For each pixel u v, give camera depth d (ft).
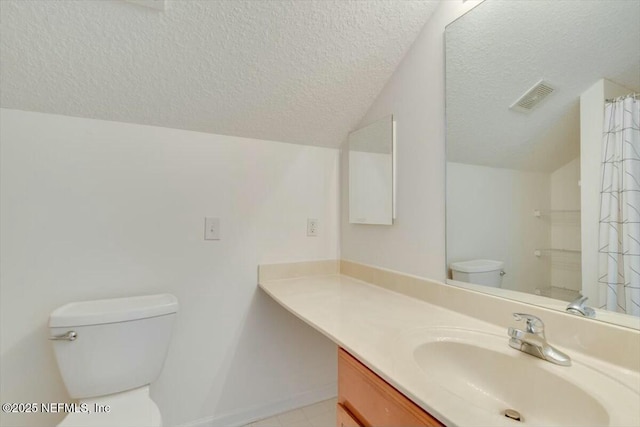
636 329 2.39
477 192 3.65
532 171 3.14
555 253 2.95
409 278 4.51
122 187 4.52
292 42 4.17
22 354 4.02
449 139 3.98
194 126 4.93
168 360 4.82
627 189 2.50
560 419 2.26
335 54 4.45
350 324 3.36
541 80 3.10
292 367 5.82
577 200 2.81
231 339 5.30
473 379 2.80
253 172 5.48
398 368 2.38
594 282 2.68
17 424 4.00
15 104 3.93
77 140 4.27
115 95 4.19
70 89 3.97
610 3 2.61
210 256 5.13
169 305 4.21
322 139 5.98
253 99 4.79
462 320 3.51
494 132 3.49
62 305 4.19
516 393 2.56
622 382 2.22
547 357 2.52
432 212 4.20
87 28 3.47
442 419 1.84
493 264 3.45
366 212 5.45
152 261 4.72
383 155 5.08
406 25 4.33
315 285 5.32
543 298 3.02
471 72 3.74
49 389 4.12
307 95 4.98
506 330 3.18
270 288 5.10
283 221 5.75
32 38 3.41
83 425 3.28
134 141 4.60
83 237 4.31
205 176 5.09
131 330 3.90
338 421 2.99
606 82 2.63
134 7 3.41
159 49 3.84
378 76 4.97
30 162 4.05
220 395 5.21
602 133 2.66
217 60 4.13
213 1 3.55
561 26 2.94
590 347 2.58
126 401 3.76
